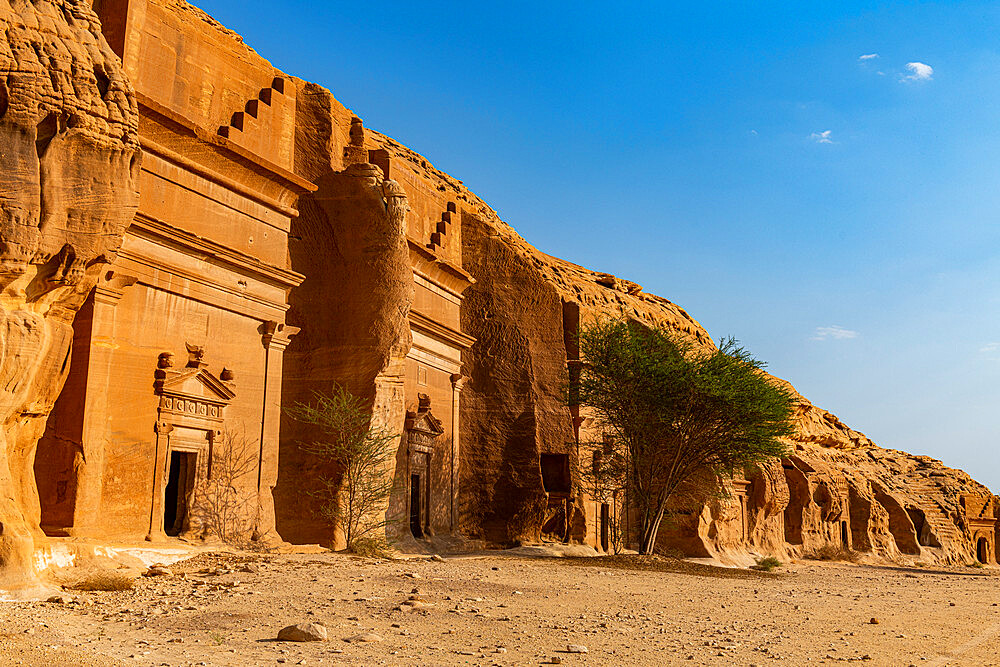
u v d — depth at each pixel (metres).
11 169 12.97
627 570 25.16
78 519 17.14
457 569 20.09
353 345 26.25
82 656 8.71
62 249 13.65
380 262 26.58
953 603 20.70
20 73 13.19
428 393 33.03
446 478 33.75
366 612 12.91
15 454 13.62
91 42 14.47
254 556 19.61
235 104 24.11
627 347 32.81
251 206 23.11
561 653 10.39
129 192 14.66
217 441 21.27
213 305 21.50
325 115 27.69
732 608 16.66
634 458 32.22
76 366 17.78
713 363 32.06
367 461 25.09
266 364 23.12
